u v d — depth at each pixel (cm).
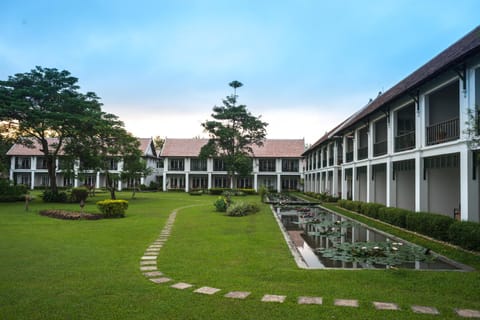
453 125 998
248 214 1556
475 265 634
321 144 2630
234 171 3594
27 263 642
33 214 1506
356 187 1806
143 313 399
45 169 4269
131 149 2567
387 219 1208
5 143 2327
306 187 3847
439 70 843
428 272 577
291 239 949
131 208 1900
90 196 2961
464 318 385
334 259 696
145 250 765
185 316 390
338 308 412
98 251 753
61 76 2220
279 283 516
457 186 1334
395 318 383
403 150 1256
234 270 592
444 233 862
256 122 3462
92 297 455
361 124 1698
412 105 1229
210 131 3419
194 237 938
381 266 644
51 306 422
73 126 2217
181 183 4519
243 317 387
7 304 430
